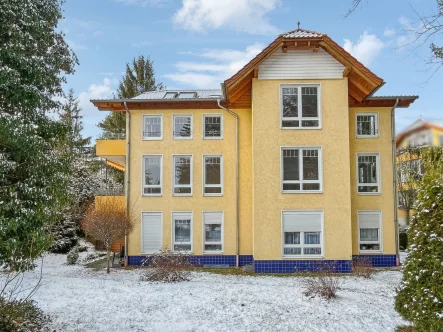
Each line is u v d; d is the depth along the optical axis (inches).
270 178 666.2
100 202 772.6
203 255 750.5
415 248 264.4
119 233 691.4
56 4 374.0
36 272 676.7
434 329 239.1
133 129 776.9
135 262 759.1
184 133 777.6
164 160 771.4
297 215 661.9
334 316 358.0
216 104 770.2
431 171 271.3
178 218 763.4
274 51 674.2
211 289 478.3
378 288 493.4
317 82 673.0
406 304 266.2
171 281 542.9
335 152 666.2
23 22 325.7
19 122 309.1
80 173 1258.6
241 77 664.4
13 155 318.7
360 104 754.2
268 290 470.0
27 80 323.6
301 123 672.4
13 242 299.7
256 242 660.7
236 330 323.9
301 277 602.2
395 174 739.4
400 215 1008.2
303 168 668.7
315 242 658.2
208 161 772.6
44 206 337.7
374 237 736.3
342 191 661.3
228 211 757.9
